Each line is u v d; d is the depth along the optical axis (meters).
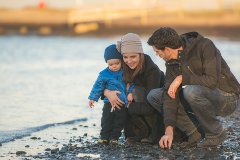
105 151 11.16
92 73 32.94
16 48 60.12
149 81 11.66
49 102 19.67
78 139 12.73
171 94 10.98
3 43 70.38
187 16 120.00
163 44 10.88
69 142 12.41
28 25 118.62
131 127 12.04
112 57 11.64
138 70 11.62
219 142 11.34
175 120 11.27
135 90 11.77
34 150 11.50
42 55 49.84
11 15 117.44
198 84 10.89
